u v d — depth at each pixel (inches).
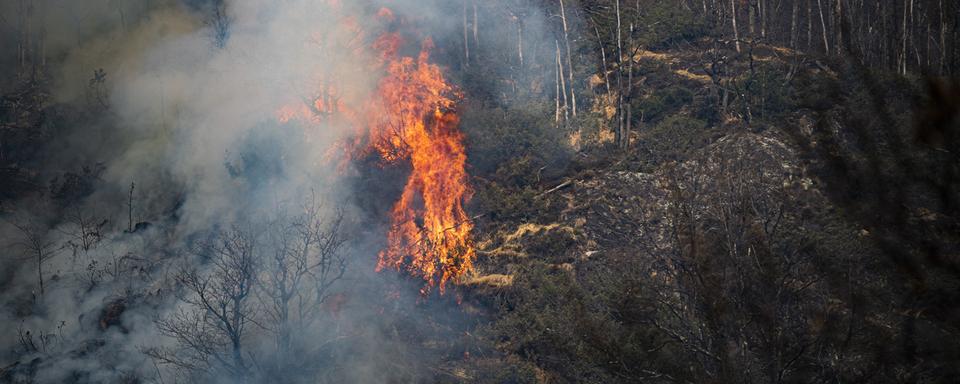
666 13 1583.4
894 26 1352.1
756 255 637.9
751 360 618.2
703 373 634.8
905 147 361.7
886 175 374.9
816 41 1535.4
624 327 703.7
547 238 1149.7
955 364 392.8
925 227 371.6
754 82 1300.4
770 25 1583.4
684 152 1202.6
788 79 1290.6
